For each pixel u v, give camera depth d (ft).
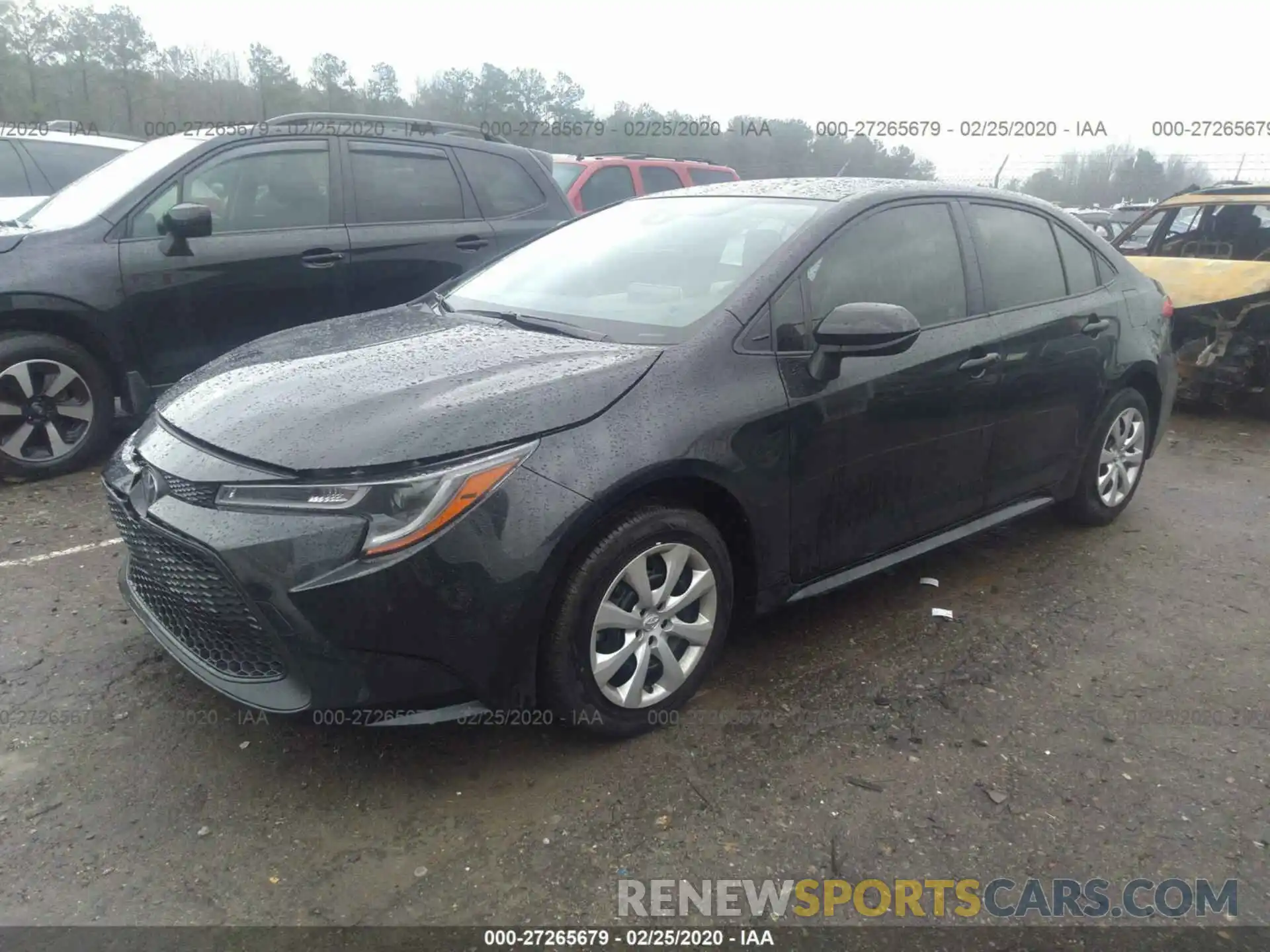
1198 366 24.22
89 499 16.08
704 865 8.11
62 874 7.84
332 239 18.54
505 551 8.23
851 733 9.98
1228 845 8.52
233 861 8.03
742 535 10.22
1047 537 15.61
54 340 16.46
